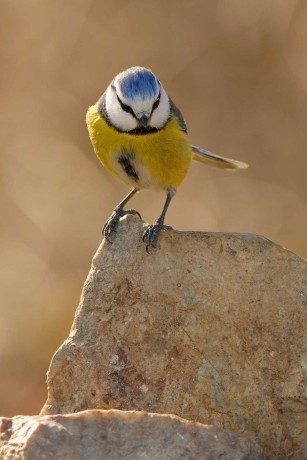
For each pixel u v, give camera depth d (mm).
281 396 6301
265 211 17234
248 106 18016
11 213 16516
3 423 5684
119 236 6918
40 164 17062
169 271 6672
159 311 6621
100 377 6523
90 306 6766
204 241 6660
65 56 17594
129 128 8547
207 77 18016
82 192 16859
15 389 13773
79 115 17484
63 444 5559
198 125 18172
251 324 6445
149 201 17000
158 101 8578
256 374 6363
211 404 6391
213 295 6535
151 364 6523
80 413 5711
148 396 6469
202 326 6504
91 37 17641
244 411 6340
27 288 15227
